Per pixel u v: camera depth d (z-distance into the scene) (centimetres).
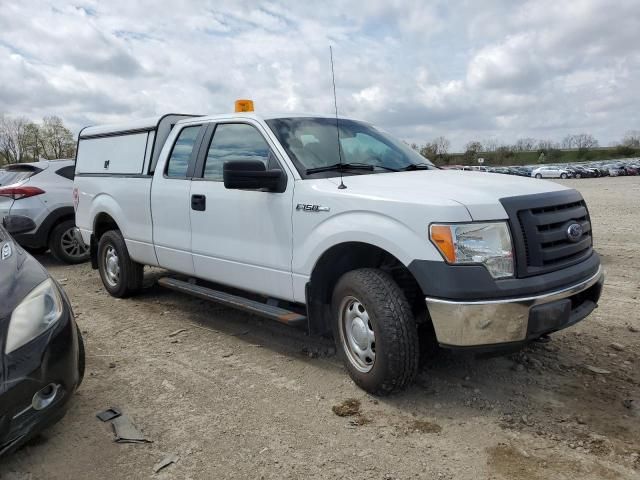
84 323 537
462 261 306
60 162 869
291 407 349
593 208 1593
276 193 405
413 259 318
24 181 823
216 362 429
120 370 416
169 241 519
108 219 630
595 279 353
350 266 394
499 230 311
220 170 466
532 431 312
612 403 342
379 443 305
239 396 367
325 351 445
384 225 333
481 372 392
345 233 353
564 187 371
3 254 333
